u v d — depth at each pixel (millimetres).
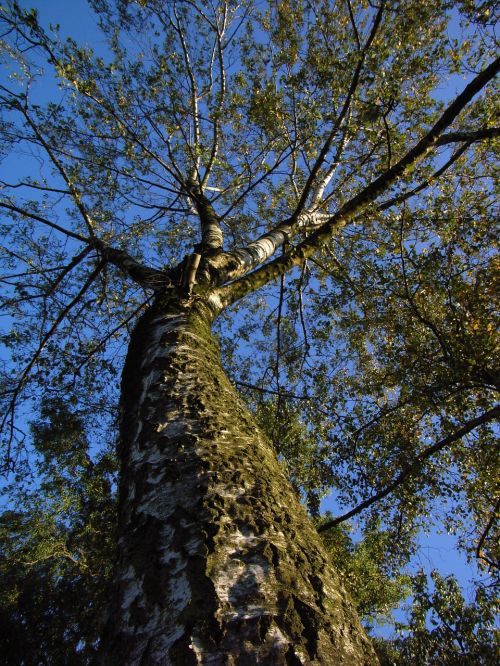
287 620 1165
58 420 6848
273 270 4656
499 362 6156
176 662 1052
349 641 1210
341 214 5398
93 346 7438
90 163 6934
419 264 5969
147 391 2432
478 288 6355
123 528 1722
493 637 5512
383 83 5477
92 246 5668
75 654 8438
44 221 5582
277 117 6230
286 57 6332
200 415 2152
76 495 8734
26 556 11273
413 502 6398
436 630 5684
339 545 7457
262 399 7855
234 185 7371
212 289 3967
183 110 7078
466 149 6527
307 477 6988
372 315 6832
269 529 1526
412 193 5996
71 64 5910
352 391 7137
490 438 6430
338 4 6941
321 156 5395
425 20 5852
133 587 1394
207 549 1376
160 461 1881
